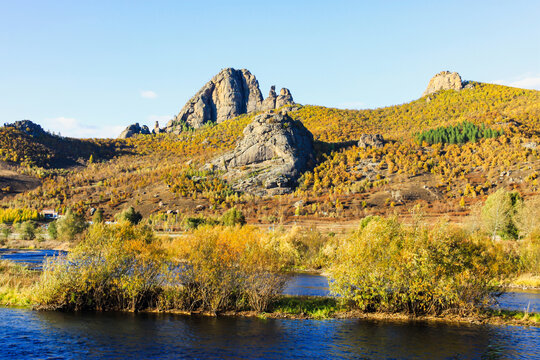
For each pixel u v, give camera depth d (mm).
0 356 15953
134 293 24031
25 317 21891
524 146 162000
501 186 133000
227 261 24641
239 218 91500
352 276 24734
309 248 52875
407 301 24766
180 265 25094
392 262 24344
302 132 194500
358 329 21250
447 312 24328
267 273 25609
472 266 24297
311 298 29672
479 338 19797
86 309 24328
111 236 25656
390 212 112438
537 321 23406
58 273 24656
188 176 177875
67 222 81375
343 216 119812
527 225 57188
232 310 24984
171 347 17750
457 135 184250
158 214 130375
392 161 172875
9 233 94812
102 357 16281
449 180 146375
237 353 17203
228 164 187500
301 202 137875
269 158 181250
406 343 18938
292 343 18734
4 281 28516
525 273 41219
